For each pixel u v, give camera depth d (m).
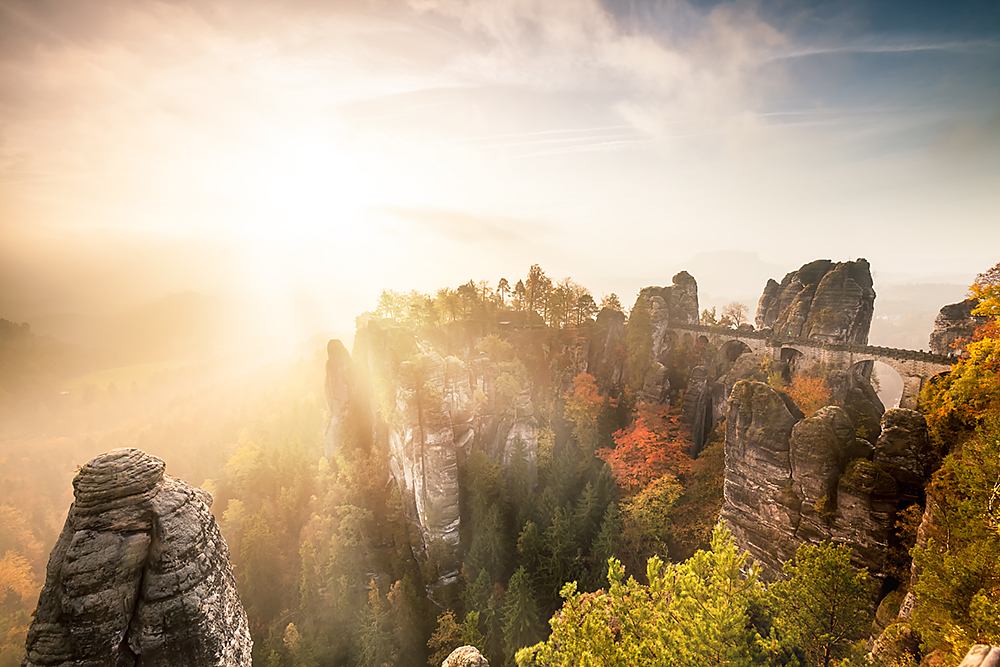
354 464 75.62
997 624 16.19
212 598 16.44
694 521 60.12
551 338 96.38
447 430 67.06
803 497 38.97
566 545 58.91
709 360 86.38
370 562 67.31
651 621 22.52
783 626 23.05
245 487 84.19
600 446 80.62
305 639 55.78
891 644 23.27
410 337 78.25
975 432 27.81
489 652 51.84
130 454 16.56
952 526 22.70
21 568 85.75
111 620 14.84
